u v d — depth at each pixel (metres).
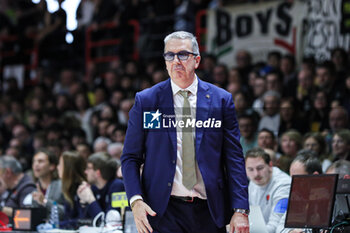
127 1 22.36
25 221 9.53
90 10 23.59
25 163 15.51
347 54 15.30
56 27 23.97
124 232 8.55
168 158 6.14
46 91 22.61
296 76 16.08
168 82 6.39
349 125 13.49
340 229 6.90
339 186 7.32
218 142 6.21
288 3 17.41
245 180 6.16
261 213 8.37
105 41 23.02
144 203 6.00
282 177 9.19
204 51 20.22
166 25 21.22
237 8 18.34
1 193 12.09
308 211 7.04
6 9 26.08
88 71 22.09
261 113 15.22
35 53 24.66
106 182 10.35
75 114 19.30
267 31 17.81
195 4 20.67
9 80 23.61
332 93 14.23
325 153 11.52
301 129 13.79
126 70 20.62
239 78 16.88
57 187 11.04
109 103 19.03
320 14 15.72
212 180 6.11
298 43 17.23
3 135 20.03
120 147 13.48
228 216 6.21
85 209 10.12
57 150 14.83
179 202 6.16
